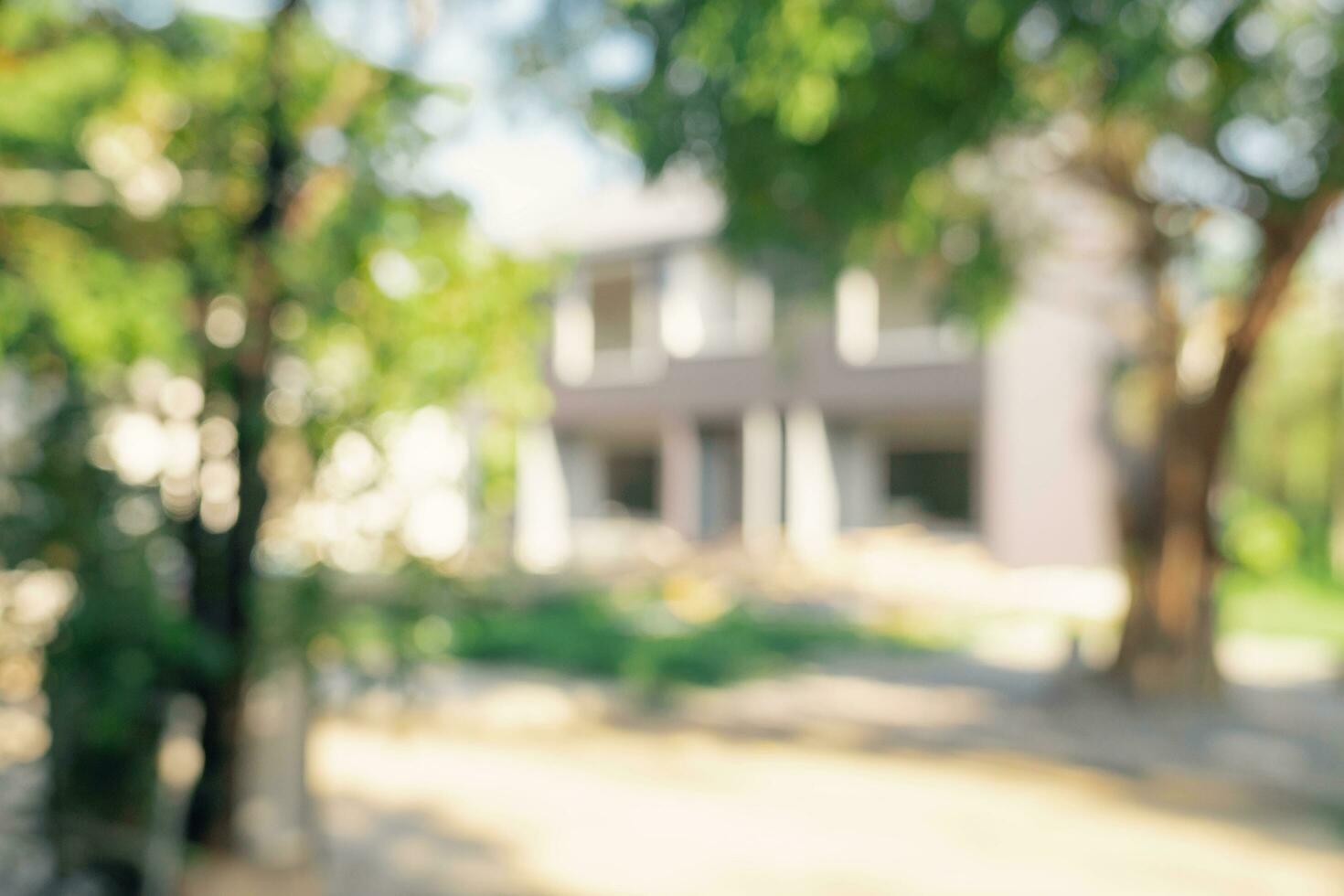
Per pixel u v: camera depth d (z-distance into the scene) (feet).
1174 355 39.86
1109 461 41.09
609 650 44.91
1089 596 65.46
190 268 12.80
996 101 25.94
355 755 29.50
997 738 33.65
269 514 13.30
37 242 11.77
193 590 13.17
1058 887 21.88
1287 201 33.94
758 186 30.83
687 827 24.98
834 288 39.01
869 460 83.87
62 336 11.12
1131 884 22.20
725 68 22.30
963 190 40.27
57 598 12.34
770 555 78.84
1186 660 38.93
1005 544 72.69
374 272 13.52
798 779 29.32
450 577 13.26
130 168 13.01
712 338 86.89
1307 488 79.97
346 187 13.52
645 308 90.22
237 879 13.04
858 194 30.55
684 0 22.29
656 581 70.90
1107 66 24.17
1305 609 64.03
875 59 24.53
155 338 11.69
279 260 12.59
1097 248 54.70
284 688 13.94
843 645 50.62
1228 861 23.61
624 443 98.48
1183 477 39.17
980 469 78.89
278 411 13.26
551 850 22.95
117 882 13.28
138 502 12.76
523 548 91.76
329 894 19.54
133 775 13.32
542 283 14.19
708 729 34.76
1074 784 29.43
